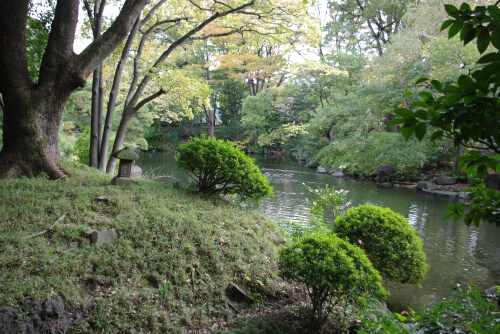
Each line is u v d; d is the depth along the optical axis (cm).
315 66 1600
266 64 3039
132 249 454
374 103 2009
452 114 131
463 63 1575
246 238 568
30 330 313
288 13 995
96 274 404
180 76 949
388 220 544
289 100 3073
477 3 1284
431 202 1414
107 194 595
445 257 792
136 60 1084
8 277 354
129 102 995
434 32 1750
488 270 712
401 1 2719
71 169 756
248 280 484
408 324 407
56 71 669
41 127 670
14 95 642
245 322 414
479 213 193
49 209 498
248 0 988
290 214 1109
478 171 162
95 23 966
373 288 383
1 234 414
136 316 371
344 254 393
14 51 629
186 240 499
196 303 424
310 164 2647
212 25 1239
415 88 1659
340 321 428
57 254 409
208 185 723
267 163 2894
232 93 3772
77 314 351
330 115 2325
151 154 3497
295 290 511
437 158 1966
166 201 612
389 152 1841
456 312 247
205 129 4022
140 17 1050
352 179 2048
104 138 1034
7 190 534
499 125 128
